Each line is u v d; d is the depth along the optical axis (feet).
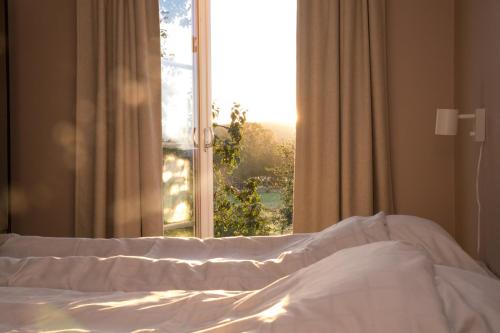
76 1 10.61
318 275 3.76
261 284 4.99
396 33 10.25
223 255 6.25
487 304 3.31
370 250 3.78
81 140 10.56
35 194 11.04
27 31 10.96
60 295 4.58
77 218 10.58
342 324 2.96
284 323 3.01
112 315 4.01
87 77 10.57
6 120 10.52
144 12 10.43
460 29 9.14
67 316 4.01
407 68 10.25
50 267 5.12
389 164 10.27
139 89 10.48
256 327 3.15
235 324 3.27
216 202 15.08
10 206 10.86
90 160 10.63
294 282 3.92
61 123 10.93
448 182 10.11
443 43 10.08
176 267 5.18
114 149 10.57
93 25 10.57
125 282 4.96
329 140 10.07
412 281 3.12
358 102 10.08
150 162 10.48
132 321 3.95
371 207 9.98
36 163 11.01
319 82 10.09
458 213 9.51
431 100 10.17
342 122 10.04
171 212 11.35
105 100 10.46
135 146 10.53
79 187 10.57
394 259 3.45
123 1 10.42
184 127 11.46
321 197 10.20
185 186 11.55
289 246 6.34
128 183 10.51
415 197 10.29
